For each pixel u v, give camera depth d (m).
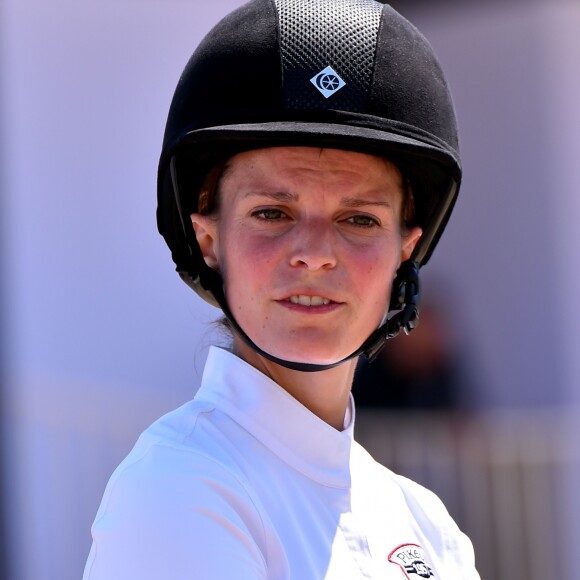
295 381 7.66
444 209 8.22
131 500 6.64
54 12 19.34
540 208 21.41
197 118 7.52
